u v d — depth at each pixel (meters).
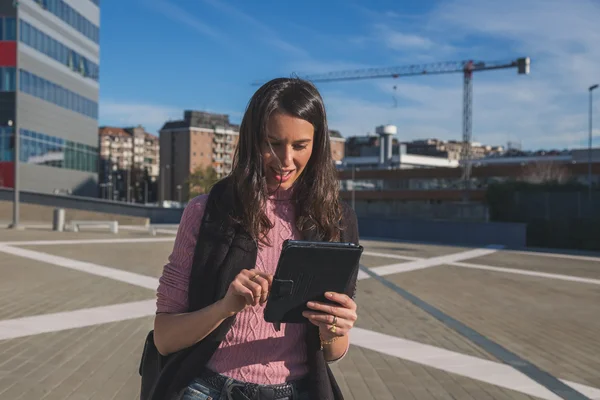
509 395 4.63
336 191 1.56
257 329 1.46
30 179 45.75
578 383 5.01
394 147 149.62
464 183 72.88
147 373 1.58
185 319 1.38
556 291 10.77
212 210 1.47
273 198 1.53
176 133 120.75
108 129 143.12
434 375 5.12
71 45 51.56
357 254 1.35
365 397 4.49
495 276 12.72
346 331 1.39
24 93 44.69
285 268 1.30
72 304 7.91
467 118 95.12
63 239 18.42
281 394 1.46
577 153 76.88
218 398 1.45
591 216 22.67
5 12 43.47
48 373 4.79
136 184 125.88
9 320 6.78
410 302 9.11
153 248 16.36
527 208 24.41
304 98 1.45
